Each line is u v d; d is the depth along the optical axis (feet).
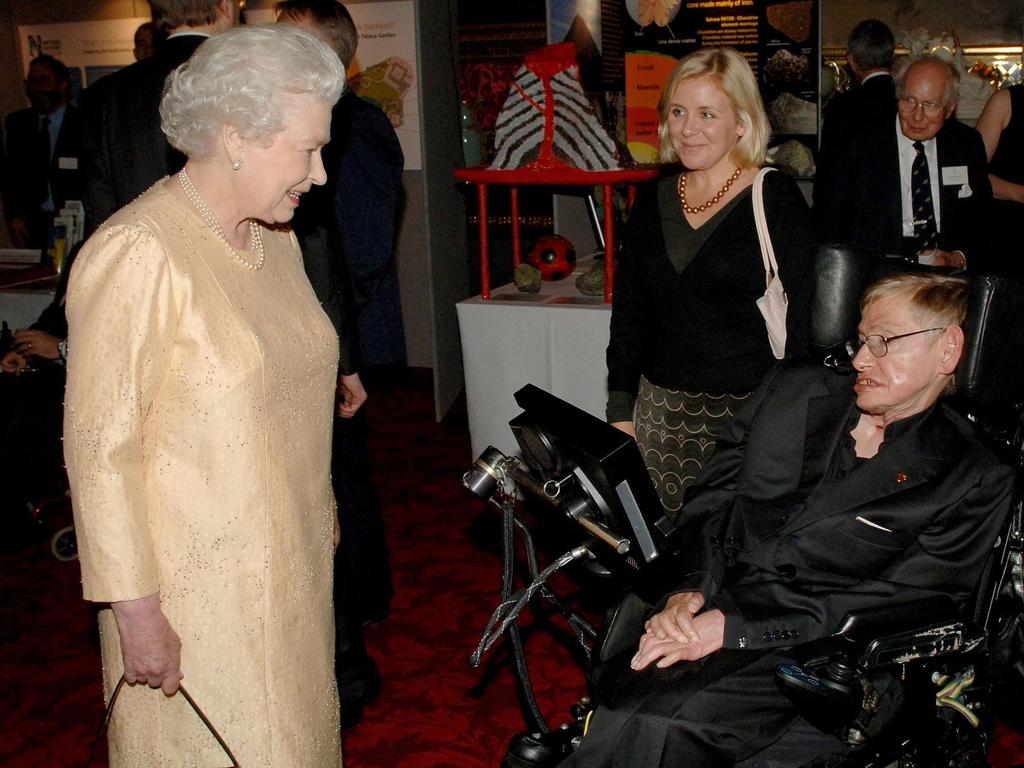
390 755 8.53
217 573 5.26
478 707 9.18
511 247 18.21
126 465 4.92
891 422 6.45
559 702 9.20
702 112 7.82
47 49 20.01
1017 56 15.29
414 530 12.95
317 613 5.76
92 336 4.84
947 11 15.38
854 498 6.36
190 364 5.05
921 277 6.22
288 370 5.38
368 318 12.14
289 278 5.72
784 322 7.80
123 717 5.58
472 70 16.66
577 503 5.93
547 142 12.67
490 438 13.30
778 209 7.87
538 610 10.69
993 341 6.57
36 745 8.87
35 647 10.50
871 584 6.16
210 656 5.35
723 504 6.97
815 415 6.80
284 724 5.57
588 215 16.56
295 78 4.97
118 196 8.08
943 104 12.12
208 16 7.93
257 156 5.07
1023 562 6.24
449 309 17.03
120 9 19.44
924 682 5.95
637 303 8.63
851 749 6.01
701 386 8.18
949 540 6.15
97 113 8.07
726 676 5.99
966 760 6.15
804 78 15.76
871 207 12.76
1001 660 6.30
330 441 5.91
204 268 5.11
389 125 10.53
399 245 19.24
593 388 12.57
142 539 5.00
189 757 5.53
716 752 5.85
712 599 6.35
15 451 11.55
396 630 10.54
